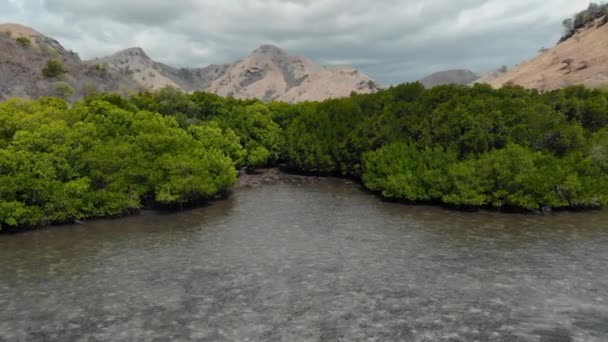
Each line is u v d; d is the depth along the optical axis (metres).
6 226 30.97
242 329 16.69
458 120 43.91
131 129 41.53
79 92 117.69
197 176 38.31
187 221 34.75
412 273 22.62
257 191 48.81
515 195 35.59
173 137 40.91
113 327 16.94
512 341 15.67
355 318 17.59
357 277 22.16
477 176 37.41
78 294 20.17
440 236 29.67
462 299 19.36
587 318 17.41
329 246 27.70
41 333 16.50
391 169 43.22
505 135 41.41
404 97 61.16
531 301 19.05
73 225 33.06
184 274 22.75
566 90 56.81
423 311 18.19
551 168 36.91
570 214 35.66
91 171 34.84
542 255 25.23
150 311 18.34
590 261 24.09
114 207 34.50
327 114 63.72
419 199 41.50
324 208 39.69
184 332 16.48
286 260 24.97
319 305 18.86
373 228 32.22
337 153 56.81
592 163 38.69
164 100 61.06
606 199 35.81
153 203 39.34
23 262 24.73
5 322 17.39
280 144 63.53
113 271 23.25
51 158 33.34
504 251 26.09
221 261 24.84
